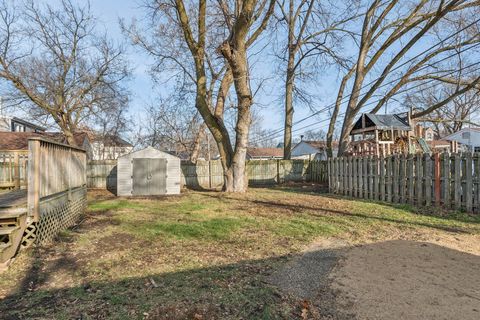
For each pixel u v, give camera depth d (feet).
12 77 56.08
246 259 13.75
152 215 25.50
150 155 46.91
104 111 76.02
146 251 15.03
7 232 13.16
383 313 8.89
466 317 8.58
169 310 8.95
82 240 17.26
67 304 9.41
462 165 25.05
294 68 68.28
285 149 70.44
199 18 43.91
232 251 14.96
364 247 15.53
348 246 15.75
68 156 21.38
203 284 10.89
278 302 9.56
